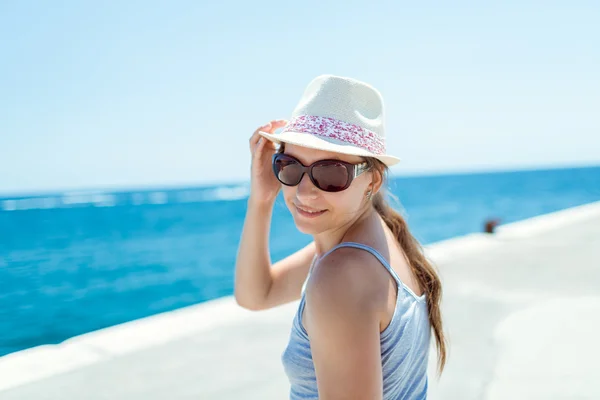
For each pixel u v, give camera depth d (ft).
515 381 11.16
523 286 19.12
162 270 65.36
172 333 13.91
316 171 4.83
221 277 59.47
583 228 33.30
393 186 5.74
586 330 14.15
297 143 4.73
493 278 20.40
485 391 10.75
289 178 5.07
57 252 87.25
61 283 57.77
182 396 10.16
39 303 47.96
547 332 14.12
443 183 420.77
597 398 10.24
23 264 73.72
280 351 12.57
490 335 14.07
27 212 264.11
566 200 180.14
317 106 5.09
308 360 4.69
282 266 7.20
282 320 14.98
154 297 49.57
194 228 132.87
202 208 257.55
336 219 4.94
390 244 4.97
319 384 4.11
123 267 68.54
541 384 10.99
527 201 179.42
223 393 10.32
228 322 14.82
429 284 5.33
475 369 11.88
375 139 5.07
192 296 49.57
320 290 4.05
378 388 3.97
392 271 4.45
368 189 5.15
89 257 79.56
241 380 10.94
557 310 16.05
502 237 30.30
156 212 228.02
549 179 457.68
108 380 10.90
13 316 43.32
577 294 17.81
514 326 14.74
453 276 20.80
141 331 14.02
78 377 11.03
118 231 128.57
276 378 11.03
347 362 3.93
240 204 301.63
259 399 10.09
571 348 12.92
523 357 12.46
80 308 45.68
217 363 11.85
